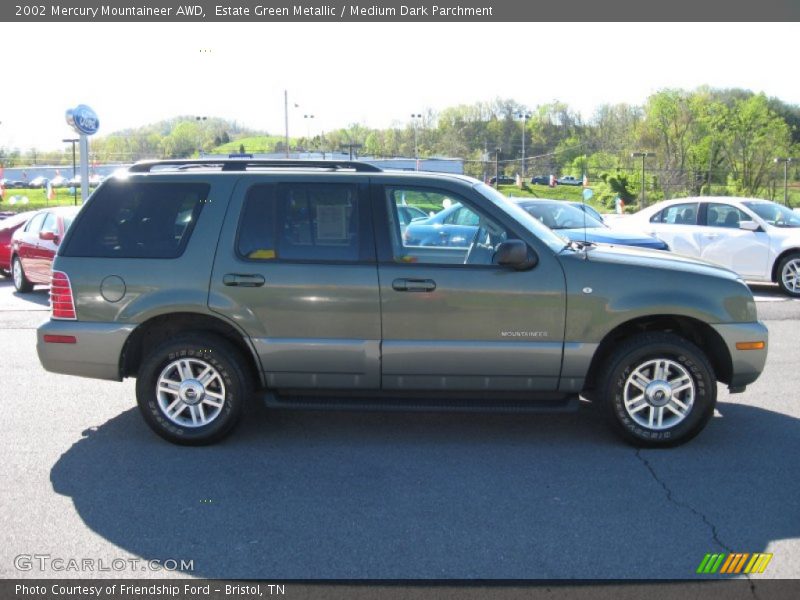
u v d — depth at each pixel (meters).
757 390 6.82
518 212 5.52
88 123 15.17
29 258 13.08
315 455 5.16
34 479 4.71
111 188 5.44
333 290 5.16
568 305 5.10
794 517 4.14
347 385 5.29
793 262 12.34
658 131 56.69
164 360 5.27
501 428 5.75
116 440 5.48
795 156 57.44
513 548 3.78
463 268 5.14
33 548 3.80
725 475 4.76
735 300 5.19
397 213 5.27
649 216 13.98
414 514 4.18
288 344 5.21
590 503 4.33
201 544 3.84
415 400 5.32
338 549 3.78
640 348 5.12
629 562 3.64
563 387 5.21
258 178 5.36
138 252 5.32
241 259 5.24
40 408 6.29
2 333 9.78
